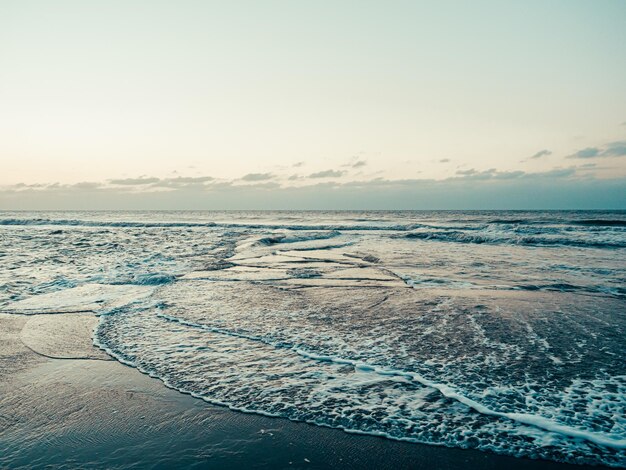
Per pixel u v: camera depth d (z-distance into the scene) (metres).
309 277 11.17
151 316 7.09
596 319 6.81
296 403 3.95
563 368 4.68
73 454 3.19
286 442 3.34
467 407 3.82
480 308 7.60
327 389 4.23
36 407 3.93
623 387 4.18
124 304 7.94
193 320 6.82
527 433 3.39
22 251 16.86
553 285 9.93
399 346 5.47
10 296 8.57
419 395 4.07
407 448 3.24
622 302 8.10
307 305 7.89
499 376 4.47
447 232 25.39
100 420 3.69
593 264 13.75
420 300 8.29
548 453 3.14
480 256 16.06
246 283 10.25
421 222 44.03
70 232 30.48
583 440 3.28
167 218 71.06
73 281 10.23
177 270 12.37
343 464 3.06
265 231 32.00
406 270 12.39
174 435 3.46
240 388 4.28
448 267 13.05
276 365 4.87
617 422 3.52
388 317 6.98
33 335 6.05
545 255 16.36
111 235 27.31
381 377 4.50
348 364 4.88
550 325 6.45
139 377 4.58
